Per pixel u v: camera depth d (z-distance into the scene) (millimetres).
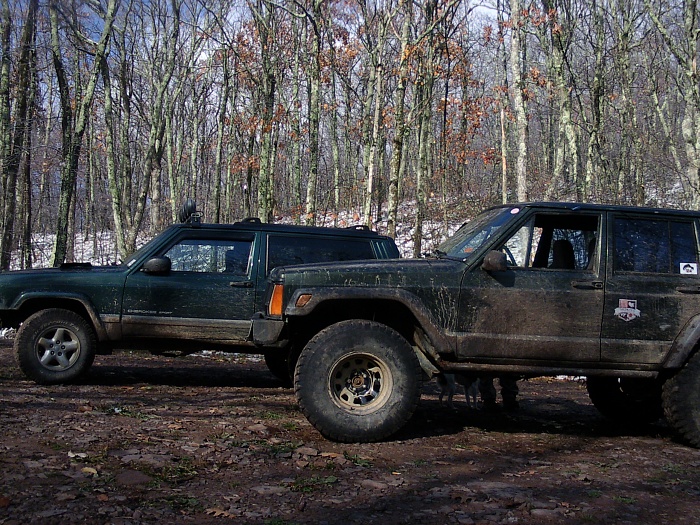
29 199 22469
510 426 6488
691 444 5680
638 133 27641
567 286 5551
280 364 8656
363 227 8766
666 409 5734
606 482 4516
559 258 5840
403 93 15609
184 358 10992
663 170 26906
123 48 23734
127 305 7730
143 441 4883
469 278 5508
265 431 5473
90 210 38594
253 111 26547
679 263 5777
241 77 27594
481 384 7117
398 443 5395
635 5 26172
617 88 31172
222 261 8047
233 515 3537
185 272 7949
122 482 3932
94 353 7738
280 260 8109
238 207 39531
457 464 4812
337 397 5332
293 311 5324
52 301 7738
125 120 25734
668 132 24812
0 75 17031
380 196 29016
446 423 6414
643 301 5590
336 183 31219
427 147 24516
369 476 4371
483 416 6965
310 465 4539
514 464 4918
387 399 5324
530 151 35156
